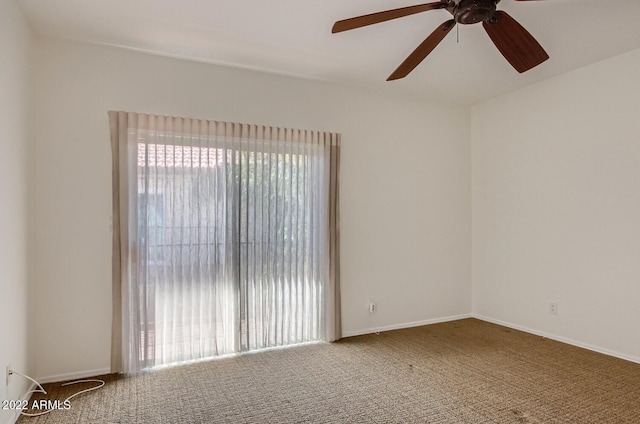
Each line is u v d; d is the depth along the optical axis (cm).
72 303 279
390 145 405
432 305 427
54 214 274
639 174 300
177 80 311
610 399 242
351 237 383
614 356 314
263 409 231
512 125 401
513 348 338
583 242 337
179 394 251
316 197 361
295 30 264
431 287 427
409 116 416
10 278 213
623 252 310
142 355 291
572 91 345
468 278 447
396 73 264
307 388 259
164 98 307
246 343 328
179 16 246
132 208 290
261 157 336
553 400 241
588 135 333
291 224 348
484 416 222
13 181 219
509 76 355
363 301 388
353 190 385
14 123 221
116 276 286
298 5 233
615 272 314
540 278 374
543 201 371
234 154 325
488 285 430
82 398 246
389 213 404
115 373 284
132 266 289
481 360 310
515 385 263
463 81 367
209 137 316
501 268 414
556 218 359
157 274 298
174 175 304
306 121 361
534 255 379
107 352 288
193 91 317
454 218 441
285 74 346
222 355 320
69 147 279
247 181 329
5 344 204
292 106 355
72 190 279
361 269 388
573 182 345
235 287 324
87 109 284
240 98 333
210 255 316
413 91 396
